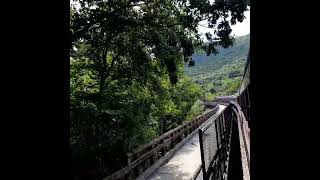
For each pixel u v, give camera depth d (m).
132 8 10.69
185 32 11.03
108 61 12.36
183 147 17.66
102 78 11.46
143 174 10.37
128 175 9.21
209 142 4.89
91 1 10.01
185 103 27.36
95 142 8.96
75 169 8.05
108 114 9.20
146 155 11.16
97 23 10.11
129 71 11.54
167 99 15.31
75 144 8.77
